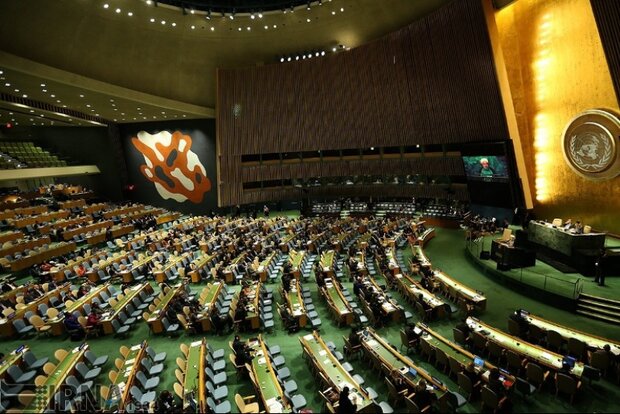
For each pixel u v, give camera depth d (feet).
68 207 88.02
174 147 103.81
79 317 39.47
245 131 96.02
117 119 98.58
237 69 92.79
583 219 56.39
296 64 90.89
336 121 91.25
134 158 105.91
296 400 27.40
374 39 83.41
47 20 57.52
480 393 27.84
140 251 69.56
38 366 32.68
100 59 70.38
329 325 41.04
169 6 71.46
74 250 66.85
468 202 78.74
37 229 72.69
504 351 30.81
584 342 29.91
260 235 73.67
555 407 26.35
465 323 34.91
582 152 53.47
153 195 106.22
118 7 65.05
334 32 83.71
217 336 39.68
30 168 89.35
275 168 98.94
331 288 46.34
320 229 76.74
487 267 51.67
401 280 47.34
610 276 43.96
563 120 56.08
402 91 80.94
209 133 102.17
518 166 63.05
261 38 85.20
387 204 92.17
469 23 64.03
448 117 74.54
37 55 59.77
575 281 43.65
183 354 36.14
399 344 36.24
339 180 98.68
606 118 49.21
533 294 43.70
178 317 39.27
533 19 57.26
